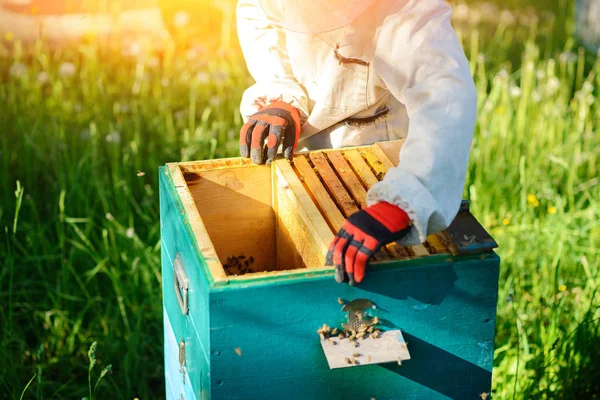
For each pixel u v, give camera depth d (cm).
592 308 305
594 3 627
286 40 251
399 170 196
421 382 208
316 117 249
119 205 393
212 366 194
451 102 203
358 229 188
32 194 412
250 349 194
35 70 505
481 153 436
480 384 212
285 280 190
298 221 228
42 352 326
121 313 347
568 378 298
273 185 250
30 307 339
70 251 362
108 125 453
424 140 198
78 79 514
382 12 218
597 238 380
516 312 328
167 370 274
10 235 388
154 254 368
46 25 587
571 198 406
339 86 240
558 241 371
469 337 206
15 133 448
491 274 201
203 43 582
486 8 718
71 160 431
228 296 187
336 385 203
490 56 594
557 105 471
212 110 489
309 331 196
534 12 714
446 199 197
